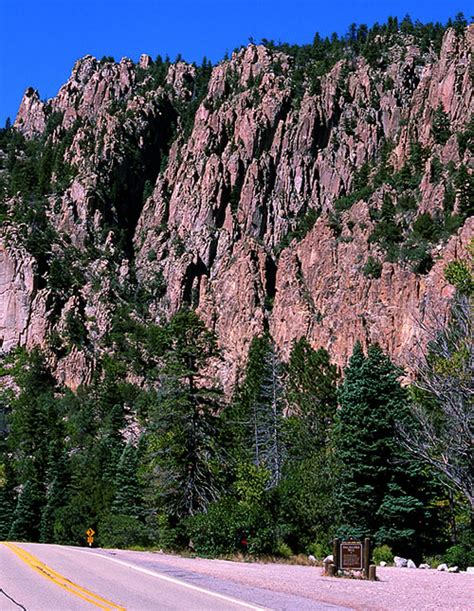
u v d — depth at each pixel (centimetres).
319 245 15338
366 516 4531
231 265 17000
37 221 18762
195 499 4697
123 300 17450
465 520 4750
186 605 1750
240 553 3709
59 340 16300
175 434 4794
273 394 8512
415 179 15400
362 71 19900
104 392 13462
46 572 2208
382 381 4719
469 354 3644
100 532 5847
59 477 8650
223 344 15300
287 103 19725
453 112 16275
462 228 11981
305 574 2772
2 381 15638
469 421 3641
